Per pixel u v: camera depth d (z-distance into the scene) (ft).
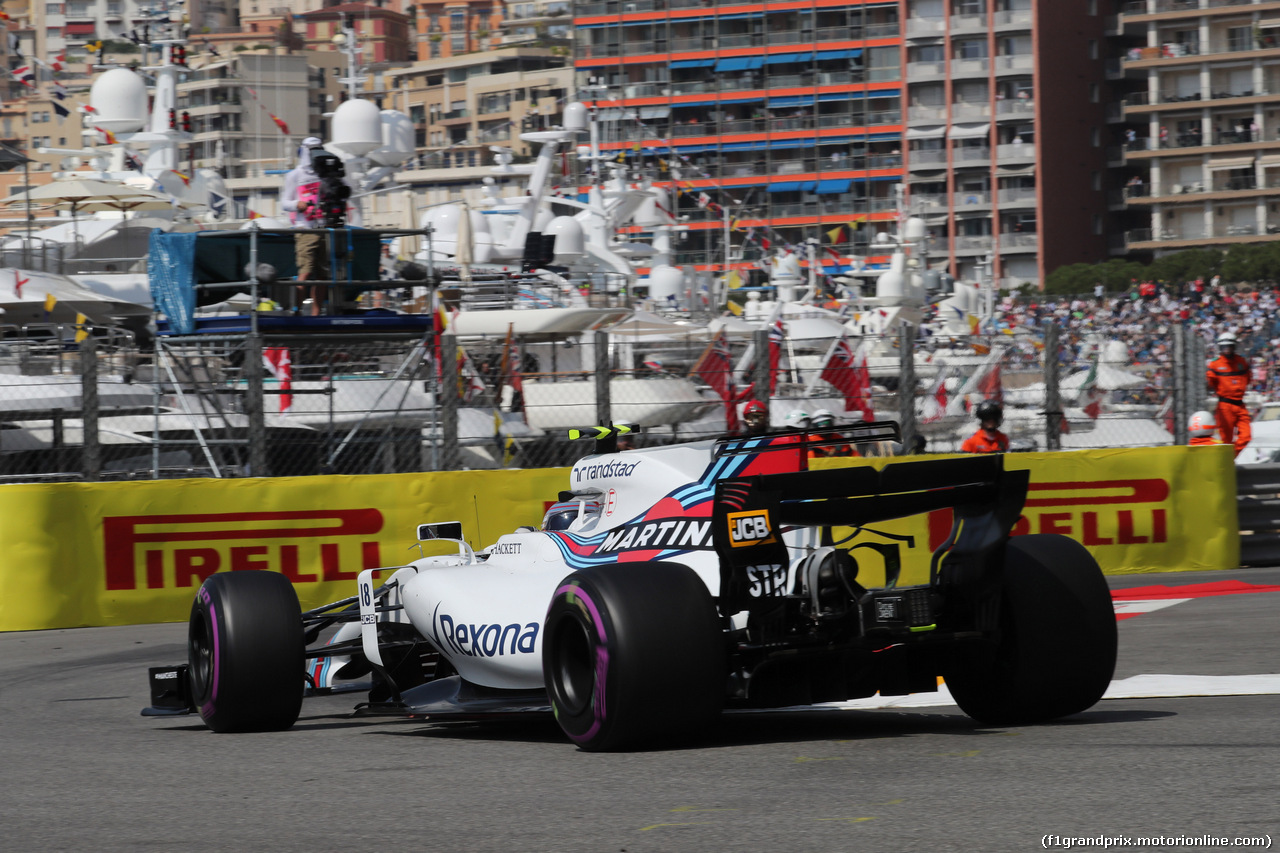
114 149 303.89
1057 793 45.68
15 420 168.25
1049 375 148.25
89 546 132.67
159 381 158.30
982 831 40.93
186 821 48.88
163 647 117.91
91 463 135.85
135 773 60.59
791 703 59.47
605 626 55.72
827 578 58.34
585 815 46.26
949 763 52.16
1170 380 153.89
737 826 43.24
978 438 138.10
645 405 151.53
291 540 135.44
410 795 51.83
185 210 295.07
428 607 69.82
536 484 138.82
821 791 47.96
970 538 59.67
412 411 157.07
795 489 57.11
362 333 154.61
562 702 58.95
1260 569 145.69
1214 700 69.05
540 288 250.98
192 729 76.07
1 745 72.54
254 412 139.85
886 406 154.20
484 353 173.58
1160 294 527.81
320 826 46.91
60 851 44.68
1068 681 60.75
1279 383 273.33
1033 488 143.02
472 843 43.11
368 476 136.67
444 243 286.25
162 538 133.90
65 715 85.20
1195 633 99.19
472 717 64.85
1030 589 60.95
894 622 58.59
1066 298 589.32
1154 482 144.46
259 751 65.92
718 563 60.29
